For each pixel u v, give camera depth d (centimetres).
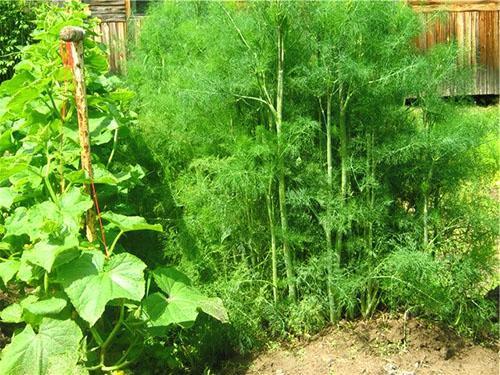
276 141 384
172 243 417
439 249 410
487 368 371
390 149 391
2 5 1006
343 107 388
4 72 1003
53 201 349
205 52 448
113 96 399
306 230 407
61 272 325
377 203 398
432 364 373
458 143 377
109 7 1068
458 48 428
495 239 417
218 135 416
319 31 392
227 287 391
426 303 387
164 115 453
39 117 372
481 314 393
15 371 327
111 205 422
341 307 406
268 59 385
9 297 466
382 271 396
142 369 395
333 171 400
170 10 549
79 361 360
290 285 395
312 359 376
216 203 394
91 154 387
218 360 404
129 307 359
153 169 462
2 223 405
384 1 393
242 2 415
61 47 348
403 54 406
